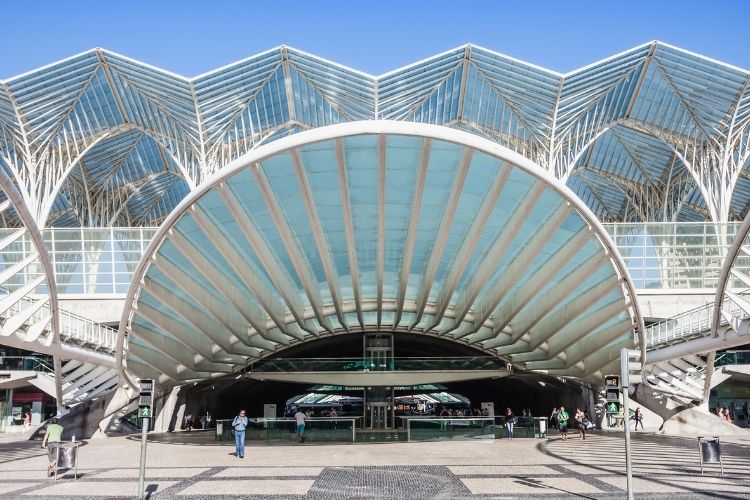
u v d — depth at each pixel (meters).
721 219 59.91
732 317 26.80
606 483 15.62
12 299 22.75
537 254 26.02
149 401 13.73
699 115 60.03
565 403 47.59
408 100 58.75
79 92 57.38
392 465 20.22
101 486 15.91
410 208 25.66
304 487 15.57
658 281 50.75
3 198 70.50
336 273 32.06
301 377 37.34
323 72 55.97
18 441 35.34
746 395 49.59
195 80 55.28
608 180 84.81
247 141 64.06
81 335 33.12
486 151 21.34
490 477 17.00
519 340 35.34
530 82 55.94
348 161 22.58
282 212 25.44
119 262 50.66
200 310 30.22
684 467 18.95
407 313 38.91
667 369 40.22
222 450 26.66
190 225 24.52
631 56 54.09
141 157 76.12
